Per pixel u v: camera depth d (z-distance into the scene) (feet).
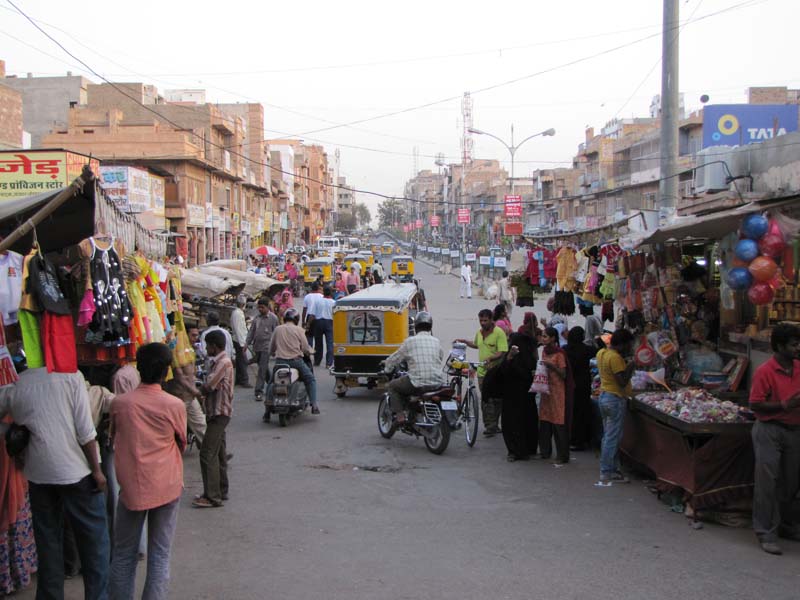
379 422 38.78
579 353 34.91
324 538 23.49
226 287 54.54
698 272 36.06
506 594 19.07
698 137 157.89
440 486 29.55
